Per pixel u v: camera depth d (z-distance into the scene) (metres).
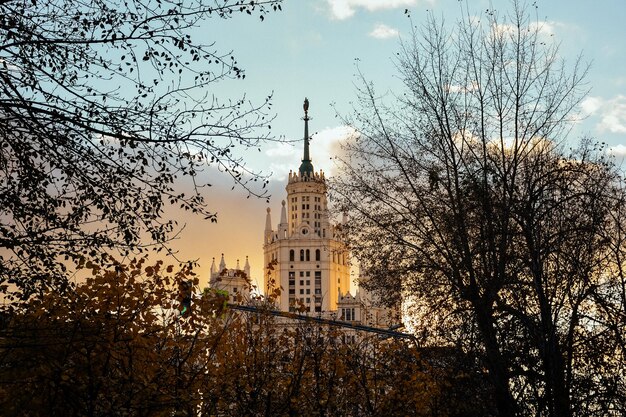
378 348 42.00
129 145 23.69
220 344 35.19
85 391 28.88
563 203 38.69
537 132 42.81
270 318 40.03
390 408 39.50
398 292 44.25
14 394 27.73
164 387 30.75
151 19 23.45
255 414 36.94
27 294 24.19
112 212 24.47
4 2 22.31
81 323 27.94
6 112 22.81
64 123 22.97
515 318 38.66
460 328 40.56
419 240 44.84
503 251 38.03
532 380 36.72
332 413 38.84
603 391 36.66
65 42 22.83
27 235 23.62
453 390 40.31
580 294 36.25
